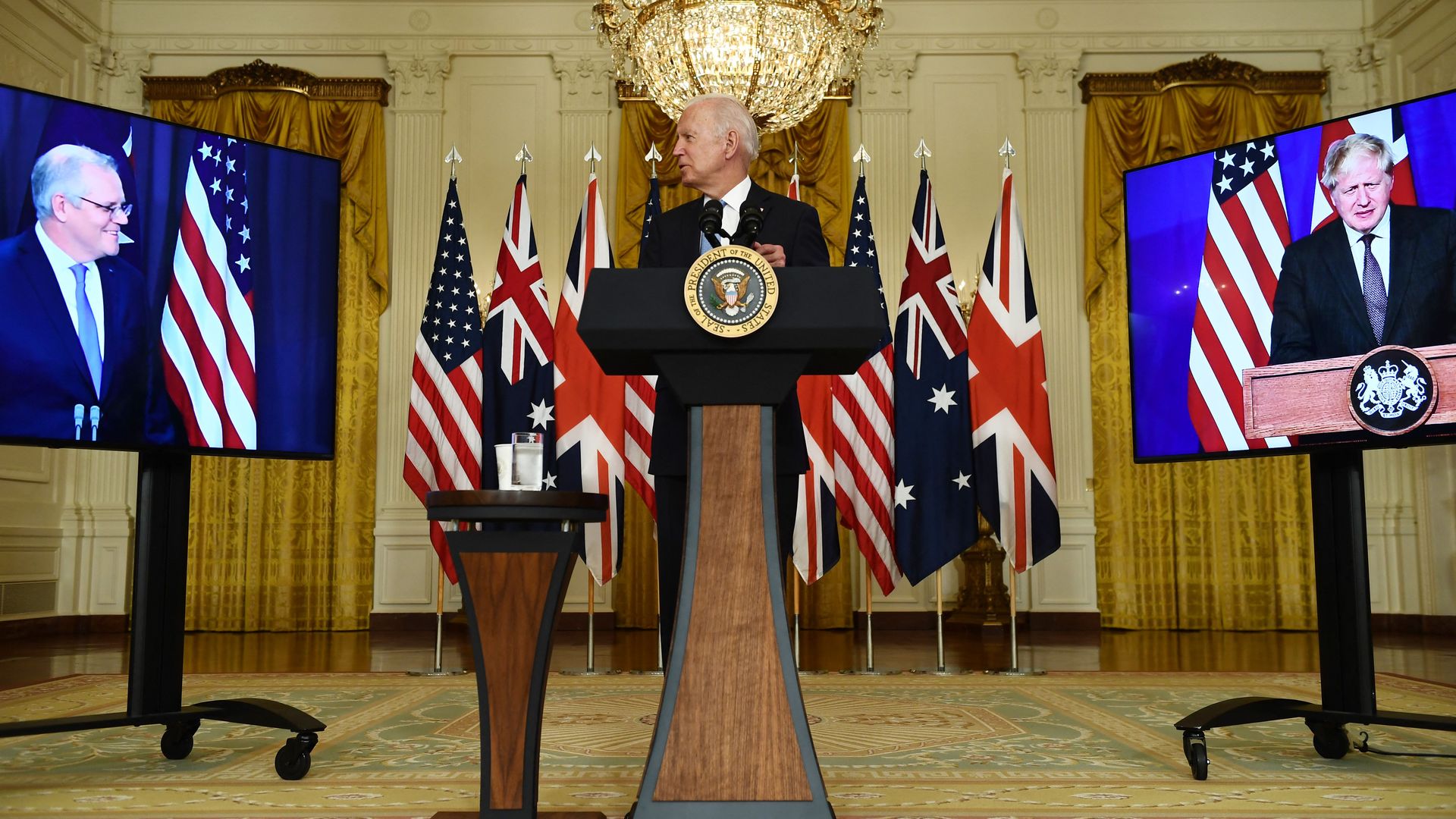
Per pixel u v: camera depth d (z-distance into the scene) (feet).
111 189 8.97
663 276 6.32
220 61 28.96
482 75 29.17
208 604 27.14
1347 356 9.12
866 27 18.95
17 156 8.52
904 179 28.73
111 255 8.90
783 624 6.07
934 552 17.24
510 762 6.35
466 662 18.98
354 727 11.29
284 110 28.17
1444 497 26.21
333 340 10.11
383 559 27.61
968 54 29.22
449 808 7.43
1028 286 17.78
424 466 18.48
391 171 28.78
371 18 29.14
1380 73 28.45
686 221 8.32
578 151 28.81
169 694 9.18
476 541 6.43
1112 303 28.22
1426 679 15.61
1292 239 9.59
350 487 27.68
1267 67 28.94
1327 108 28.71
